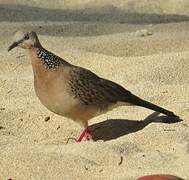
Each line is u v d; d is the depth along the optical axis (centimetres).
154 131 1077
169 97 1239
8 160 990
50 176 953
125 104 1130
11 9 2022
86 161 988
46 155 1000
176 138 1052
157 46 1532
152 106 1134
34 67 1085
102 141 1074
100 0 2159
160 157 995
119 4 2136
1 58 1482
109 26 1759
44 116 1188
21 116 1187
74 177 950
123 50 1525
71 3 2153
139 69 1373
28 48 1090
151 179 893
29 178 951
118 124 1163
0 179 952
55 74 1073
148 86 1286
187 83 1317
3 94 1287
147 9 2100
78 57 1470
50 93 1078
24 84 1327
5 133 1139
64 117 1184
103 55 1468
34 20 1914
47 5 2136
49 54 1079
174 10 2086
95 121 1182
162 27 1728
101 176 950
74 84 1073
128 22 1933
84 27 1741
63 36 1677
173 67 1369
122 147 1030
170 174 934
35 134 1137
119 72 1381
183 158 986
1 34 1659
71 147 1040
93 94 1090
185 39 1563
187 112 1169
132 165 979
